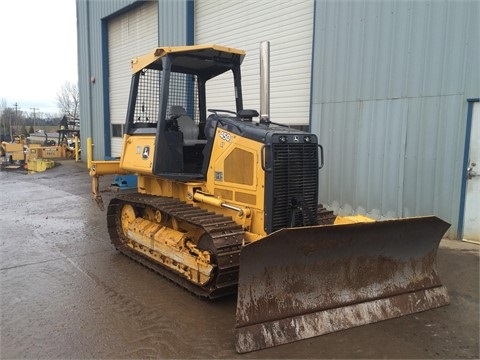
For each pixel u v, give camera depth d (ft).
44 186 44.47
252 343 11.55
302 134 14.84
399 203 23.71
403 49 23.00
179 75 20.13
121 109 55.01
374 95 24.47
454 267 18.08
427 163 22.44
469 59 20.53
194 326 13.08
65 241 23.08
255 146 14.47
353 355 11.46
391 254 14.16
